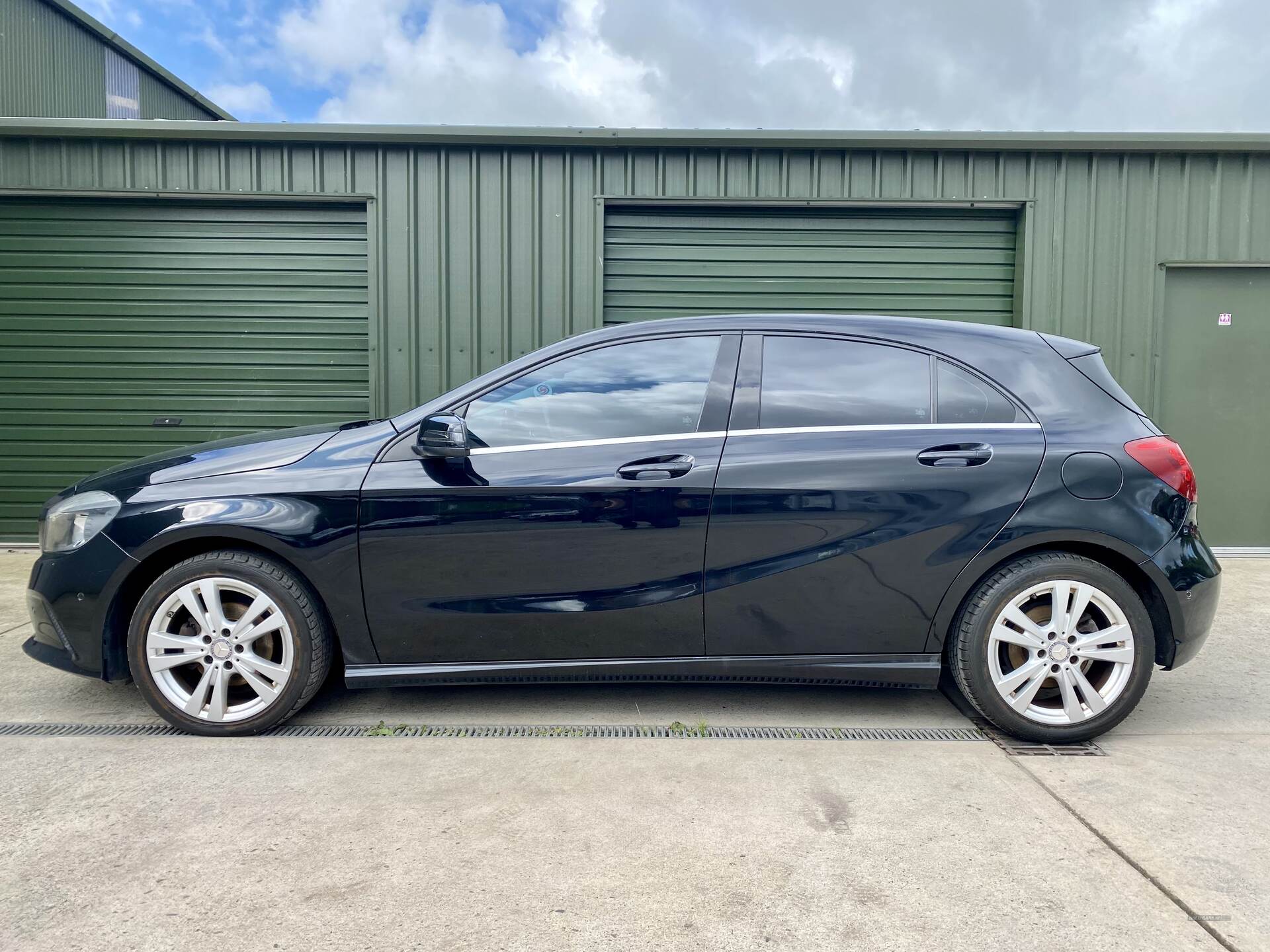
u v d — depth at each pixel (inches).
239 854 87.0
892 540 116.7
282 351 264.5
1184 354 265.4
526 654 120.6
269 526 115.8
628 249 265.1
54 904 77.5
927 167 259.9
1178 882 83.0
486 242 258.1
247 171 255.4
